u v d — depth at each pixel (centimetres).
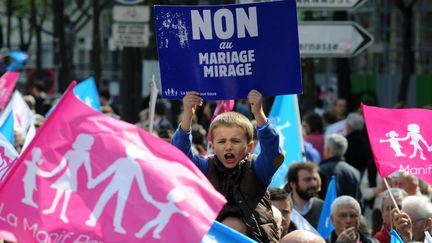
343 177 2094
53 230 777
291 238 924
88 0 7506
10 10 7125
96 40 5253
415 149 1250
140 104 4275
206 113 3516
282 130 1967
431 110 1261
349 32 2161
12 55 3784
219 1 3841
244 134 1038
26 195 782
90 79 2333
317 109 4669
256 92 1087
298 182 1803
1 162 1145
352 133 2531
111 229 772
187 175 781
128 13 3084
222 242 937
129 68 3575
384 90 7112
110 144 787
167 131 2114
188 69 1104
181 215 768
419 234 1402
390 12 7631
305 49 2169
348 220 1534
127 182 779
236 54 1099
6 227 780
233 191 1040
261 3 1091
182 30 1100
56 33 6341
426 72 7925
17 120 2080
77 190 782
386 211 1551
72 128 790
